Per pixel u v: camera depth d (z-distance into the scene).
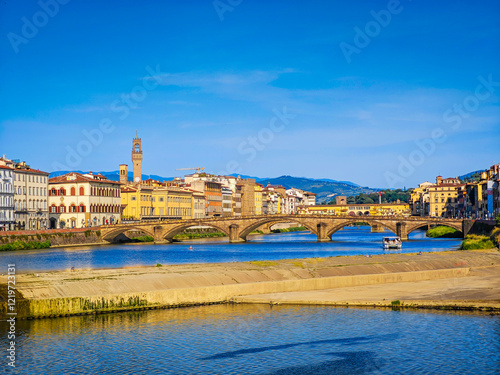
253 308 85.88
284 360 63.47
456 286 103.31
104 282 90.31
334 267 114.44
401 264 122.12
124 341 69.38
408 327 75.19
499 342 68.88
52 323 77.00
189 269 109.19
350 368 61.22
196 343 68.81
